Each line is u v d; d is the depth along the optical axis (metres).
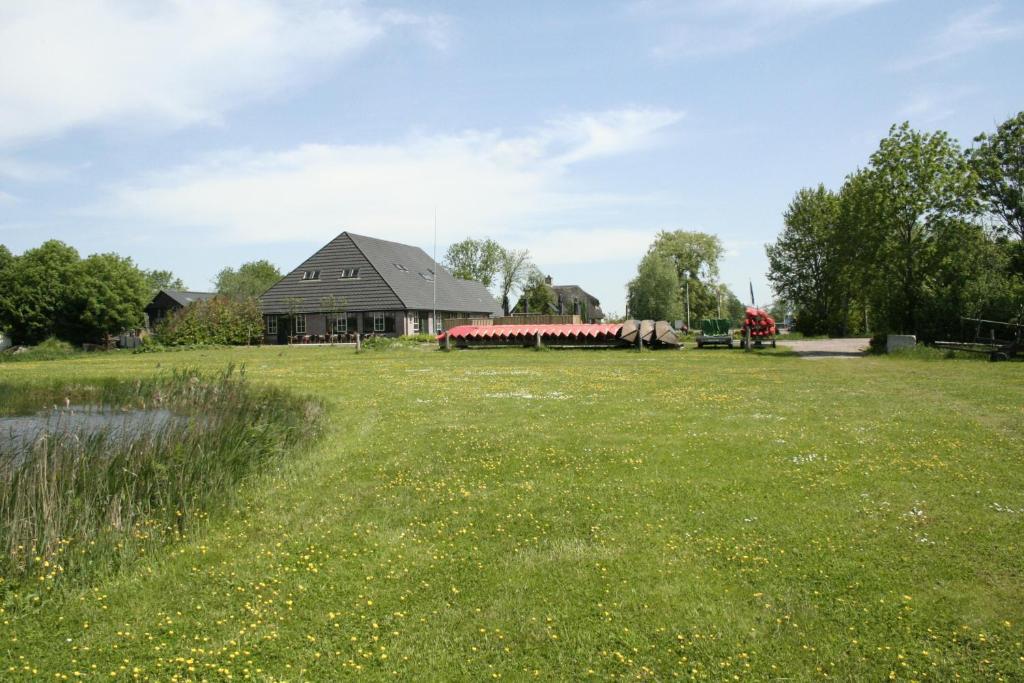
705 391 20.62
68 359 45.34
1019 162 40.16
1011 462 11.01
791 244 76.38
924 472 10.50
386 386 23.38
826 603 6.45
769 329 44.09
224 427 12.56
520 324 49.69
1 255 65.50
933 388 20.33
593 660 5.62
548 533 8.38
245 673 5.46
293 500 9.91
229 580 7.22
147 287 63.44
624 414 16.36
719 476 10.57
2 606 6.64
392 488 10.36
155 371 31.20
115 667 5.59
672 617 6.25
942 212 37.47
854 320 74.62
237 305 61.91
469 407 17.95
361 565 7.54
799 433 13.57
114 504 8.43
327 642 5.96
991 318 35.25
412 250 78.62
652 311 95.81
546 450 12.50
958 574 6.92
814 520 8.52
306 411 16.73
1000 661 5.48
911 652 5.64
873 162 38.78
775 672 5.42
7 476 8.48
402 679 5.41
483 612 6.43
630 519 8.74
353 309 64.19
